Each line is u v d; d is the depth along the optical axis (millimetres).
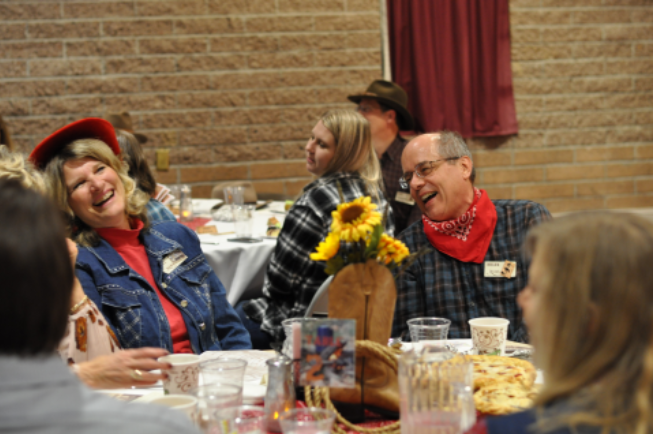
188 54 4395
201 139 4461
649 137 4945
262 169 4531
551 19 4730
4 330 615
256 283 2633
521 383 1098
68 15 4281
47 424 599
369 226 1082
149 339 1650
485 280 1923
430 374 870
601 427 649
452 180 1956
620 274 653
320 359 1027
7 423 589
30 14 4254
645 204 4984
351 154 2340
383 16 4535
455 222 1945
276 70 4473
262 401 1163
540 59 4750
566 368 684
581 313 667
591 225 690
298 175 4570
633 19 4844
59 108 4328
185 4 4355
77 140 1777
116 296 1651
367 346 1066
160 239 1843
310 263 2152
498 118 4711
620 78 4871
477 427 729
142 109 4391
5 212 638
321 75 4508
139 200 1855
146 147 4414
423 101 4582
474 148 4770
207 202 3836
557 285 686
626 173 4941
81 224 1762
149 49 4359
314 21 4465
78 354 1372
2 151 1538
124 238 1779
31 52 4273
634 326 648
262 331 2256
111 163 1795
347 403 1083
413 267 1964
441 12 4566
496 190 4816
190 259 1862
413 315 1946
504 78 4691
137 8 4324
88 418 617
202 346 1775
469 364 916
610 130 4895
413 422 876
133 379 1164
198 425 942
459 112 4660
